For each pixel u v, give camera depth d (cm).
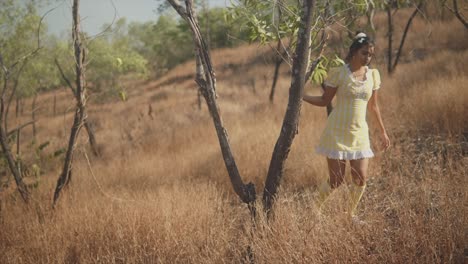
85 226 355
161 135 1084
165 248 301
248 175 543
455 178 315
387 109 661
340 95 309
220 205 379
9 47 840
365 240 262
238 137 762
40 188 517
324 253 246
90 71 2047
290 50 297
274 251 257
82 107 428
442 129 516
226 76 2202
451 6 630
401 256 234
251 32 285
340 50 507
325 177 458
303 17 257
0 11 813
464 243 239
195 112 1343
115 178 668
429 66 1010
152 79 3131
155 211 354
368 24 502
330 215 289
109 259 300
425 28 1480
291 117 273
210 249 299
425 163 411
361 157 308
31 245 343
